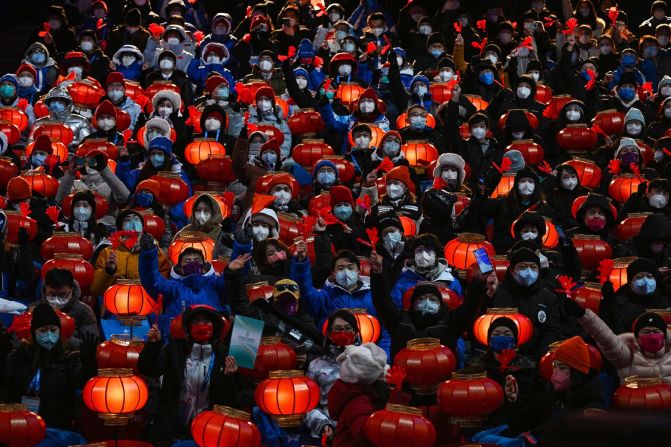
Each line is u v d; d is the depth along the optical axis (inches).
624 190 551.8
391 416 264.2
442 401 297.3
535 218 454.3
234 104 649.0
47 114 662.5
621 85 714.2
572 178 537.6
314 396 317.7
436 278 404.5
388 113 722.8
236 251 376.2
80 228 483.2
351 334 334.6
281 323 355.9
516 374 344.2
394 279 399.5
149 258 367.2
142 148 608.7
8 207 508.4
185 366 330.0
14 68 925.8
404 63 757.3
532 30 838.5
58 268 383.6
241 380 337.4
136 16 813.2
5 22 975.6
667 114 676.1
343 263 378.0
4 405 301.1
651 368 326.6
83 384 339.6
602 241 468.1
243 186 559.8
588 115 705.0
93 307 444.8
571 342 275.1
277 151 555.5
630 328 383.2
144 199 491.8
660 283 402.6
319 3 899.4
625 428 78.7
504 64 805.2
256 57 796.0
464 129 628.1
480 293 332.2
